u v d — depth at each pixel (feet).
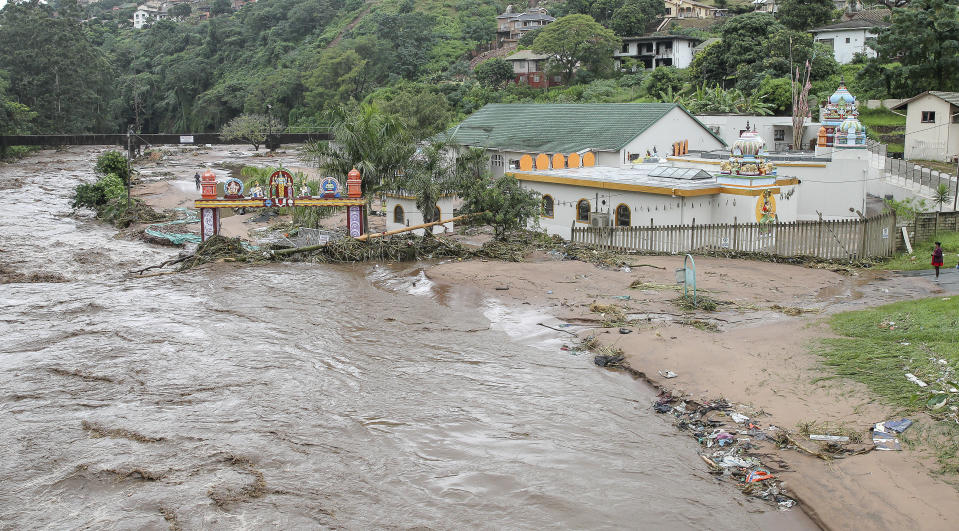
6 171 295.28
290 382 72.18
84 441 61.00
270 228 159.63
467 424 62.64
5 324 92.07
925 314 79.30
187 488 53.52
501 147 187.11
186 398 68.95
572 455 57.11
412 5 542.16
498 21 474.90
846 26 273.54
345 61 431.43
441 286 105.09
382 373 74.13
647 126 167.63
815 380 65.72
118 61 608.19
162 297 104.32
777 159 146.51
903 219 131.75
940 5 221.66
